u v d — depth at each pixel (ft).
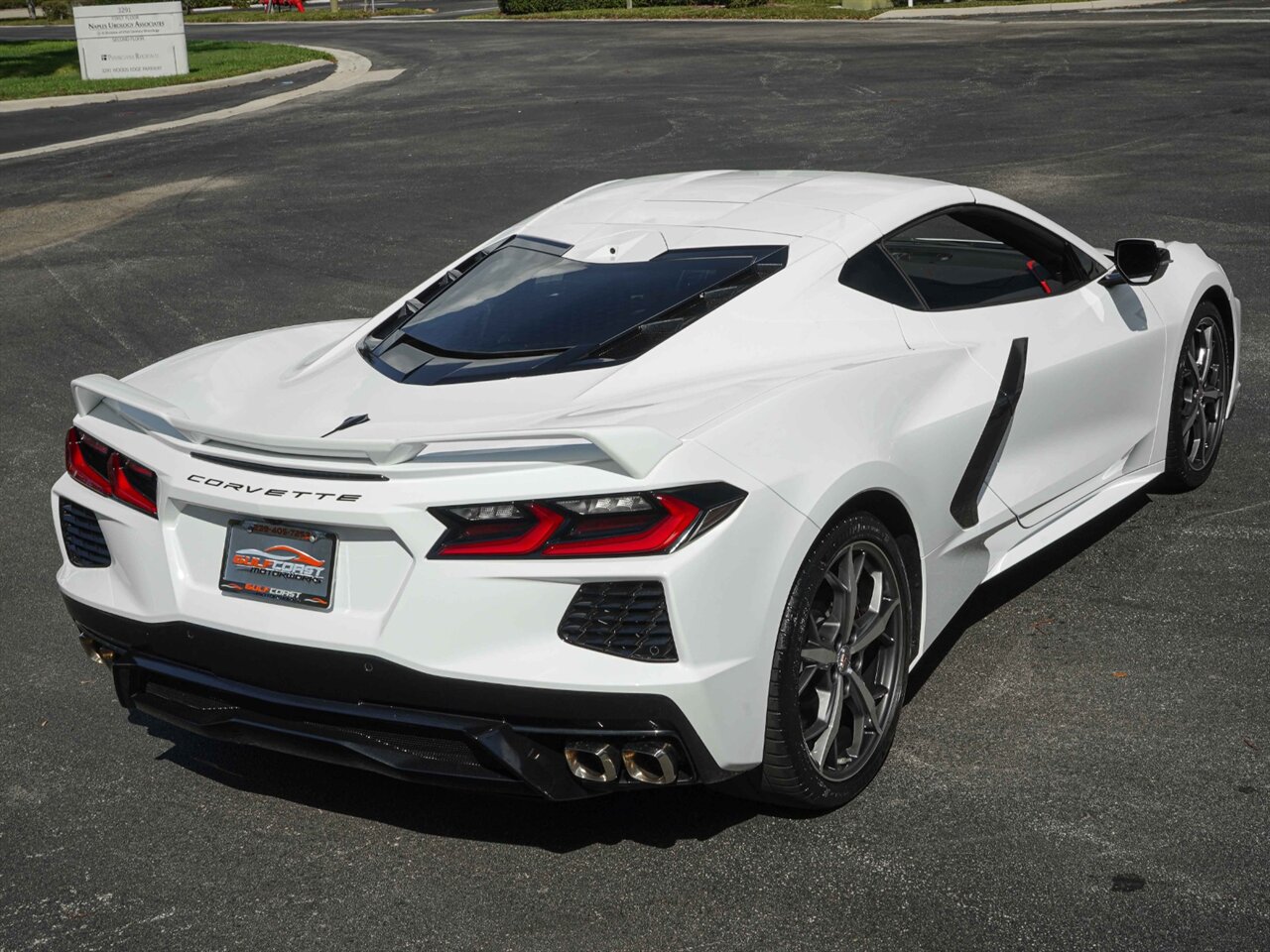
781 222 12.23
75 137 60.70
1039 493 13.02
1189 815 9.87
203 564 9.96
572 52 87.81
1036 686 12.03
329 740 9.57
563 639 8.96
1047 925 8.72
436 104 64.03
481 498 8.89
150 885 9.80
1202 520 15.60
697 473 8.93
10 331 27.96
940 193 13.10
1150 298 15.01
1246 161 38.09
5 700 12.91
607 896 9.39
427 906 9.39
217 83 81.66
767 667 9.34
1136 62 62.34
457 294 12.35
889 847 9.74
